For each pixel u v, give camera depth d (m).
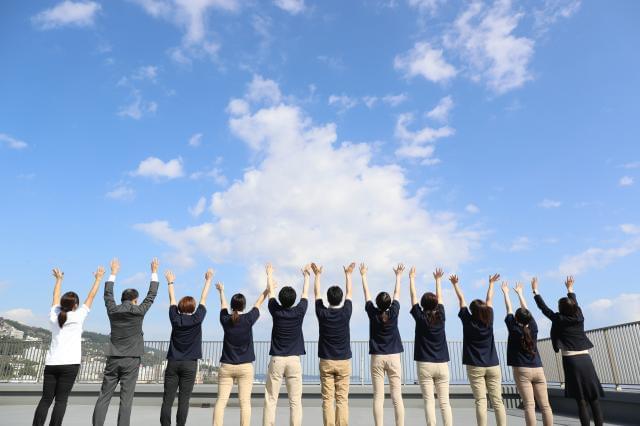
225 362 5.82
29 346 13.52
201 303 6.25
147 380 13.10
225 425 8.68
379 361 5.72
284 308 5.78
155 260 6.39
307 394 12.67
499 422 5.62
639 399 8.12
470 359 5.75
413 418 10.05
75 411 10.96
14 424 8.28
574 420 9.28
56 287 6.06
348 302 5.88
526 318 5.88
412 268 6.17
